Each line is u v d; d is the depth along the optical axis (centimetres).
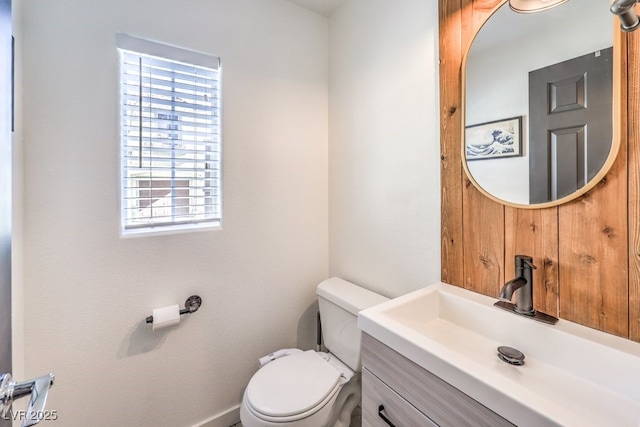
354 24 161
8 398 48
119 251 123
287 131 168
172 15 131
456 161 113
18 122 99
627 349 71
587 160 81
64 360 114
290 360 140
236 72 149
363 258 160
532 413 54
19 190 101
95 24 115
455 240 115
